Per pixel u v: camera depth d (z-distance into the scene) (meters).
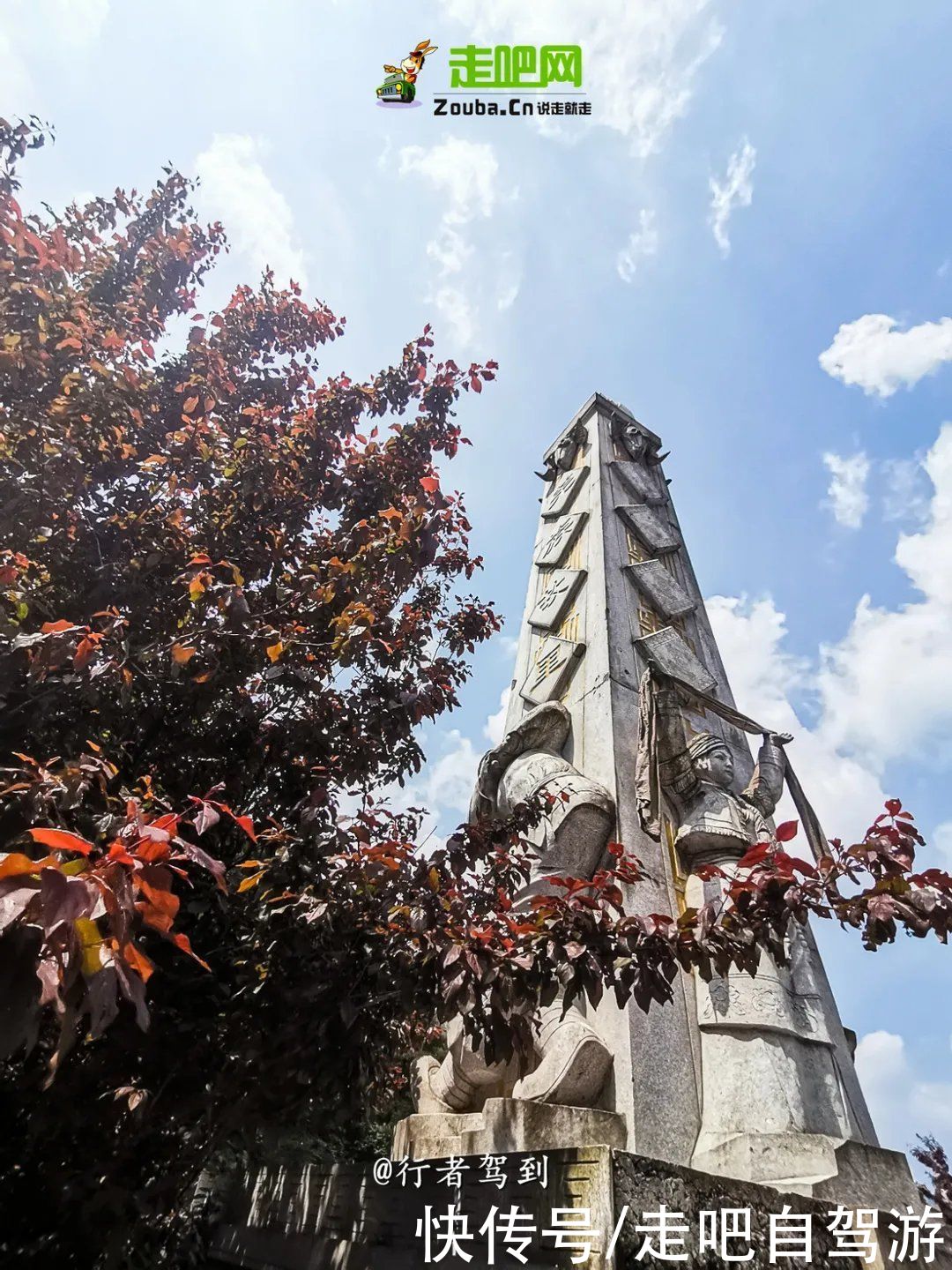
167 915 1.78
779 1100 4.09
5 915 1.52
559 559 8.50
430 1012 3.46
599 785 5.44
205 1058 3.23
